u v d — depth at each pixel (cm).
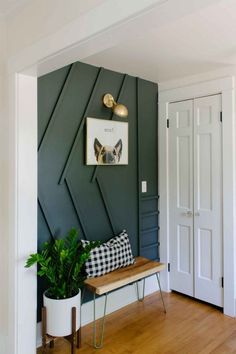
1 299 211
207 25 192
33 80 199
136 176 312
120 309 290
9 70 196
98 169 276
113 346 231
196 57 251
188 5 110
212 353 222
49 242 241
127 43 221
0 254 210
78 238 261
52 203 244
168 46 227
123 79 295
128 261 273
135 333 249
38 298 233
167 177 325
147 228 324
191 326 260
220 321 268
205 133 294
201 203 300
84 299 263
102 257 253
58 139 246
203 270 300
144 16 118
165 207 328
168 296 318
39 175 235
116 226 292
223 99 279
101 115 277
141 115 315
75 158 258
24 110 196
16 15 189
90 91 268
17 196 196
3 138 205
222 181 283
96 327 258
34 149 203
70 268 219
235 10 173
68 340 219
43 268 204
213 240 292
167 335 246
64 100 249
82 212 264
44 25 165
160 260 333
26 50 179
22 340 201
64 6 150
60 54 158
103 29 131
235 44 225
